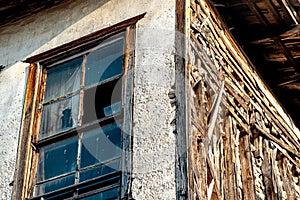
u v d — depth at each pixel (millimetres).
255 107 8984
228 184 7566
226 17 9086
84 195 6918
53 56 8180
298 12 8891
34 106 7926
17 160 7582
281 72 9852
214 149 7535
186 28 7430
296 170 9453
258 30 9273
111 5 8180
